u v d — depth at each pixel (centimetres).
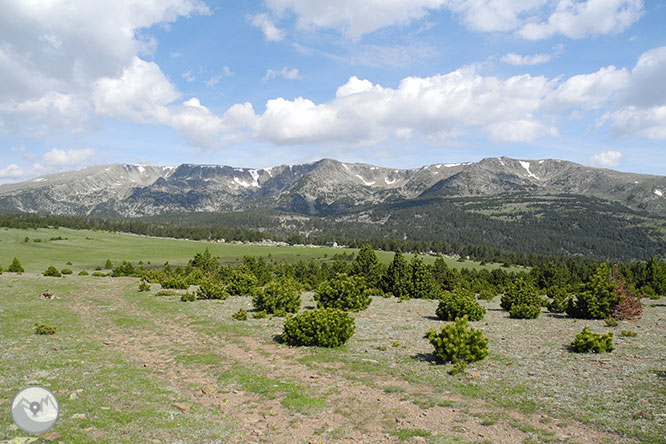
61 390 1124
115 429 874
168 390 1192
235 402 1121
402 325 2431
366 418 994
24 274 5550
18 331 1970
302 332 1855
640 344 1895
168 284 4347
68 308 2855
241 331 2173
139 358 1614
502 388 1220
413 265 4722
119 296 3650
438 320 2692
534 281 6303
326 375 1381
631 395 1134
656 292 5275
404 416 1003
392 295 4778
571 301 2962
